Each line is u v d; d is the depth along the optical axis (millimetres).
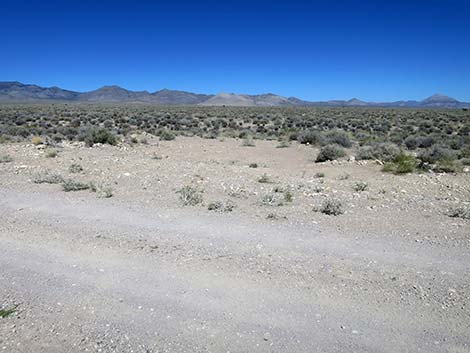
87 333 4473
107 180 12633
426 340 4328
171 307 4973
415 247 6844
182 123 51469
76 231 7625
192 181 12617
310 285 5508
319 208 9258
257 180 13391
